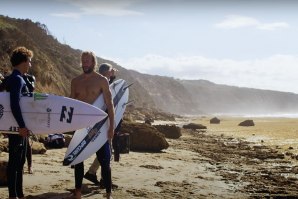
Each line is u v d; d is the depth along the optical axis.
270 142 18.50
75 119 4.48
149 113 60.97
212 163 10.13
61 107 4.45
